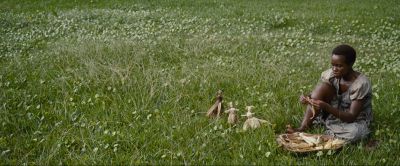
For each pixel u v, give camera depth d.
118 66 8.51
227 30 11.77
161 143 5.72
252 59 9.23
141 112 6.67
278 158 5.35
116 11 14.67
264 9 14.84
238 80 7.85
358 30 12.07
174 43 10.23
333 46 10.34
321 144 5.43
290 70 8.53
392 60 9.26
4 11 15.12
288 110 6.57
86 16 13.85
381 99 6.95
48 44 10.76
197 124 6.23
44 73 8.43
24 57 9.72
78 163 5.33
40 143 5.80
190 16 13.66
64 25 12.50
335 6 15.23
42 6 15.89
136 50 9.43
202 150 5.54
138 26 12.44
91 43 10.03
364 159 5.21
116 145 5.65
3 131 6.18
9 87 7.86
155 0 16.66
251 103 6.97
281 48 9.98
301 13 13.96
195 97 7.27
